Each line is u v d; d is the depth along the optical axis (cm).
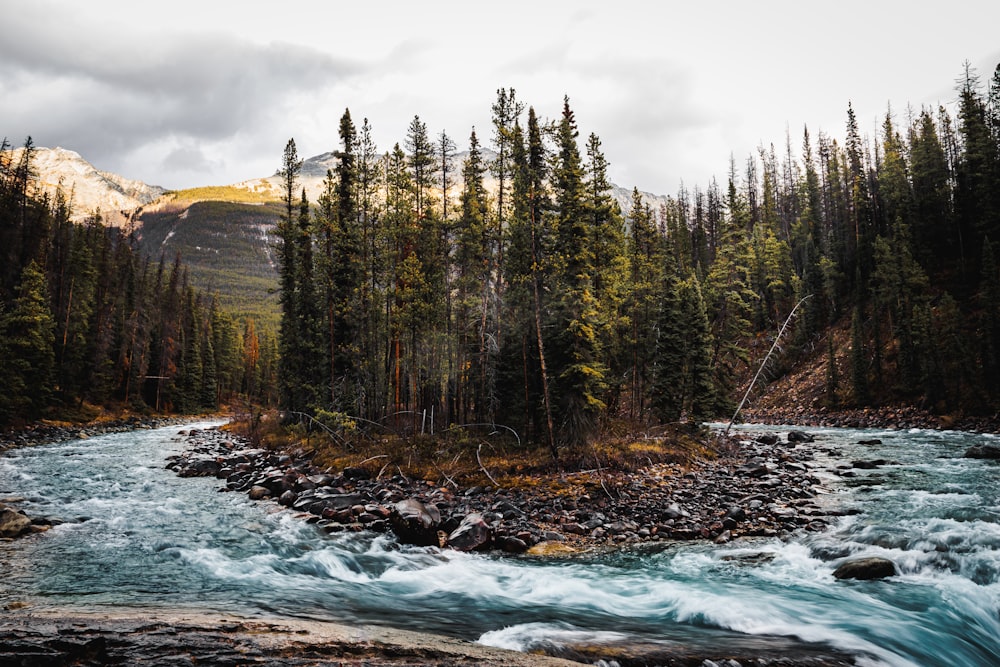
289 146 4500
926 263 6631
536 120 2750
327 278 3872
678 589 1122
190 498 2086
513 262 2864
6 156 6775
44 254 6731
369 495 2059
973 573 1162
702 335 3681
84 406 6450
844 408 6219
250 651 598
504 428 3053
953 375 5312
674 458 2769
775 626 905
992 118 6644
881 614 970
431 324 3947
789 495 2108
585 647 751
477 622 884
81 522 1547
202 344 9838
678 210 10150
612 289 3659
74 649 570
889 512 1764
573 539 1611
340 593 1040
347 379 3869
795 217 10388
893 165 7925
